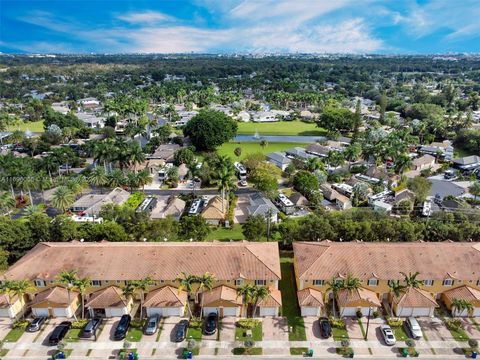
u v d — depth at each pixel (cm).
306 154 15862
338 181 12912
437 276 6625
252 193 12038
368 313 6400
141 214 9375
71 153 14812
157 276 6625
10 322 6347
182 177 13512
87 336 5947
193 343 5691
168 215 9894
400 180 12731
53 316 6450
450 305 6475
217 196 11062
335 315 6462
